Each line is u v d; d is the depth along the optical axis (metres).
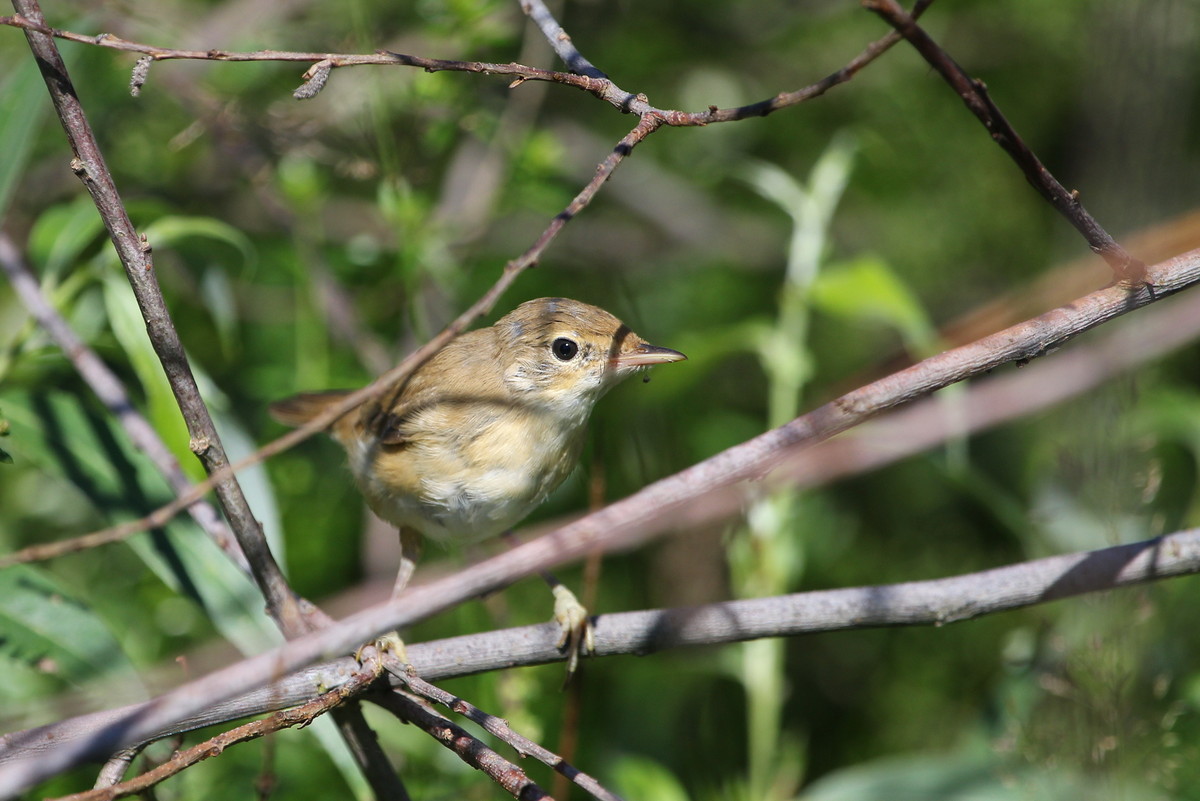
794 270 10.19
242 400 11.14
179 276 11.42
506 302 12.02
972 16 14.62
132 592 10.27
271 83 11.07
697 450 12.05
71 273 10.15
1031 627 10.23
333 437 9.05
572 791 9.79
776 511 8.95
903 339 13.78
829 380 13.51
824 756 12.02
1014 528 9.83
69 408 8.08
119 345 8.98
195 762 4.93
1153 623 8.18
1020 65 14.53
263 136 10.80
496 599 9.65
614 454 11.06
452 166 12.42
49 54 5.37
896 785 8.70
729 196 15.12
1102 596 7.03
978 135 14.23
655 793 8.65
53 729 5.68
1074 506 9.51
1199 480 9.72
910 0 14.37
